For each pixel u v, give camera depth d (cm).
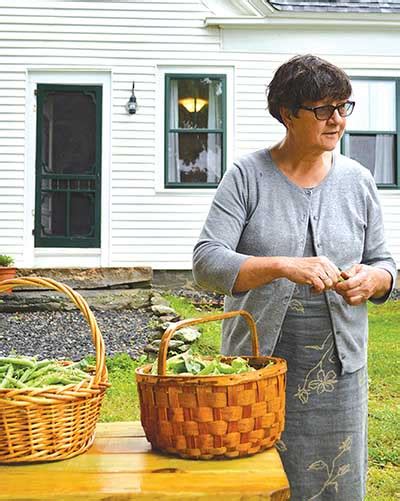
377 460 366
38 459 154
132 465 153
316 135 199
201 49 923
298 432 210
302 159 210
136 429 184
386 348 607
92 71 919
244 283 189
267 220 208
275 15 912
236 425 153
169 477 145
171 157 923
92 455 161
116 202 911
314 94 193
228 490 137
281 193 210
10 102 905
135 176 914
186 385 152
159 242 913
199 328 670
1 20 907
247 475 145
